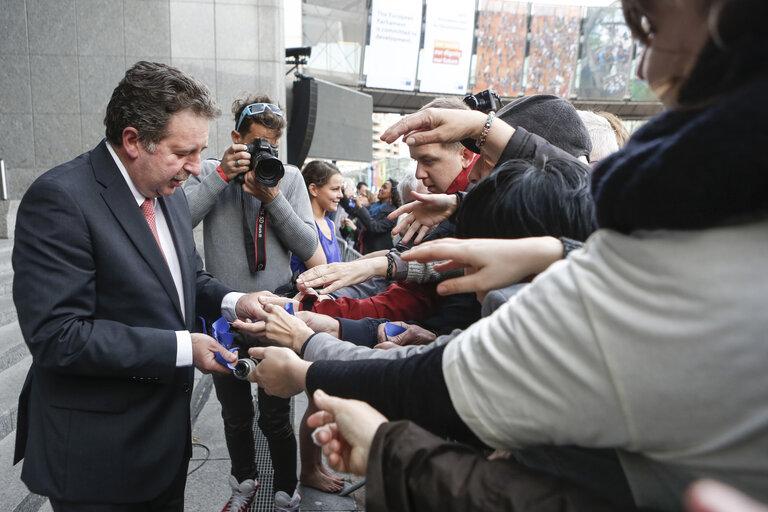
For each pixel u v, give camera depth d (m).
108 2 5.68
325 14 13.42
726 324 0.45
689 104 0.49
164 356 1.24
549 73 15.86
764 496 0.48
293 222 2.16
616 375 0.52
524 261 0.81
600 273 0.54
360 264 1.54
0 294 3.91
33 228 1.18
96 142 5.84
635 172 0.50
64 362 1.17
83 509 1.28
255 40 5.95
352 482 2.49
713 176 0.44
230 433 2.16
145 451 1.32
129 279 1.28
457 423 0.70
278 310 1.21
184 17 5.81
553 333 0.57
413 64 14.89
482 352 0.64
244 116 2.16
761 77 0.44
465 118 1.14
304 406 3.19
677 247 0.49
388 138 1.17
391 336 1.39
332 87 9.90
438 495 0.63
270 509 2.26
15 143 5.75
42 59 5.68
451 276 1.54
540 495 0.61
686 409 0.48
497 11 14.96
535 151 1.11
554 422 0.58
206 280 1.75
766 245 0.45
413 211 1.53
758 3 0.43
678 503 0.57
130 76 1.25
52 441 1.26
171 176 1.30
